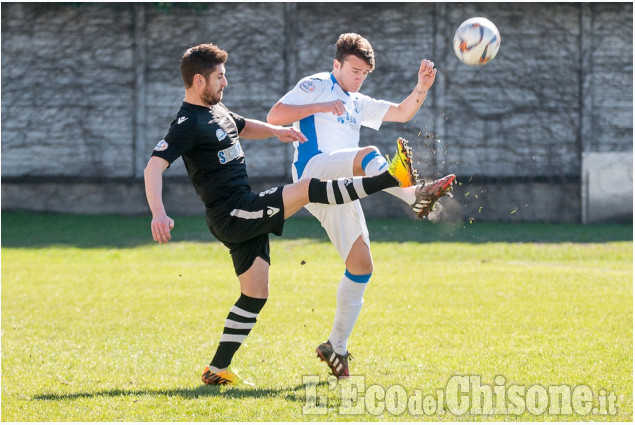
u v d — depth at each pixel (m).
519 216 62.44
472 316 27.89
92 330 26.39
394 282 36.03
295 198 17.98
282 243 50.44
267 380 19.52
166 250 48.88
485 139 63.31
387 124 63.50
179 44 64.69
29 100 64.75
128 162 65.12
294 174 20.34
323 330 25.83
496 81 63.44
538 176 63.19
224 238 18.67
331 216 19.89
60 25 64.62
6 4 64.31
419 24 63.31
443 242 50.97
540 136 63.44
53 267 42.56
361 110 21.36
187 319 28.22
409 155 17.16
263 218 18.02
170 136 18.16
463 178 62.97
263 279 18.94
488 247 48.78
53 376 19.94
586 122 63.31
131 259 45.84
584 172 62.56
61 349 23.38
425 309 29.42
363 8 63.53
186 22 64.50
